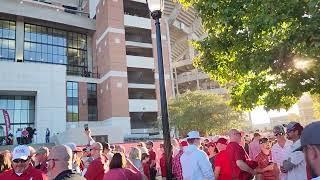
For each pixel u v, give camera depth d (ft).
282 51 22.50
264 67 24.06
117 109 168.04
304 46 21.35
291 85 25.02
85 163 25.72
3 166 18.70
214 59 30.25
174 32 248.32
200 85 262.47
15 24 167.63
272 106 27.76
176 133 158.40
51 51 177.37
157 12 21.79
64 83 154.40
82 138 127.85
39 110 146.10
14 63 143.74
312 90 25.48
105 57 177.37
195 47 31.17
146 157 32.99
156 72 190.08
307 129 6.63
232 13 26.05
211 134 154.92
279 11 22.70
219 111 153.58
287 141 21.68
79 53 188.34
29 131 116.88
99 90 181.27
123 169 17.13
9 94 145.18
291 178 17.38
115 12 180.55
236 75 30.32
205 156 19.74
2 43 162.61
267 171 22.91
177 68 273.33
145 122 185.26
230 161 20.27
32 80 146.41
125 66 176.55
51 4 186.80
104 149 23.67
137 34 195.21
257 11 24.99
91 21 190.70
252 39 25.88
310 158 6.55
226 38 27.96
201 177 19.45
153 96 189.37
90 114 177.58
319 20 20.90
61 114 150.82
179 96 168.14
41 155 21.30
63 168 11.93
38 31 174.60
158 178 48.11
